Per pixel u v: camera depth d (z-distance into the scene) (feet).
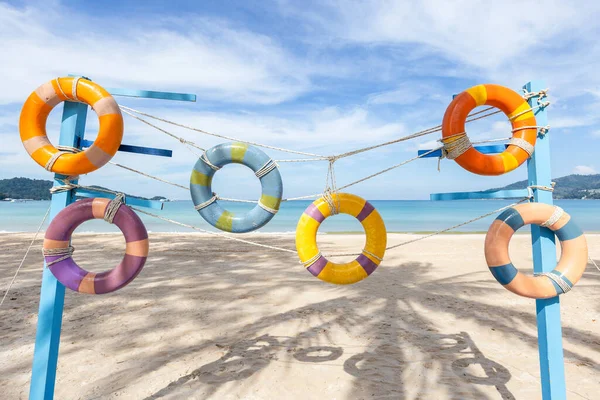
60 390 11.18
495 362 13.15
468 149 8.82
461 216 162.09
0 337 15.55
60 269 8.87
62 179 9.29
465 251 39.29
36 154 8.75
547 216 8.67
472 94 8.91
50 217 9.30
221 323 17.34
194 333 16.07
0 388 11.47
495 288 23.86
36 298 21.25
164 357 13.58
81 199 9.43
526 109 9.12
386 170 10.22
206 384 11.55
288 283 25.29
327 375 12.16
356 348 14.42
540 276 8.76
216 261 33.68
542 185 9.09
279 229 106.22
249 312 19.01
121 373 12.31
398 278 26.91
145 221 133.90
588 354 13.79
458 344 14.79
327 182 10.36
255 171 9.64
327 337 15.58
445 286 24.45
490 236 8.71
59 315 9.22
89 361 13.24
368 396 10.85
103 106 8.55
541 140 9.27
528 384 11.55
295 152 10.45
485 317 18.16
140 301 20.93
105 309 19.43
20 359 13.52
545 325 8.91
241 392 11.07
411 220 139.13
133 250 8.93
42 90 8.83
